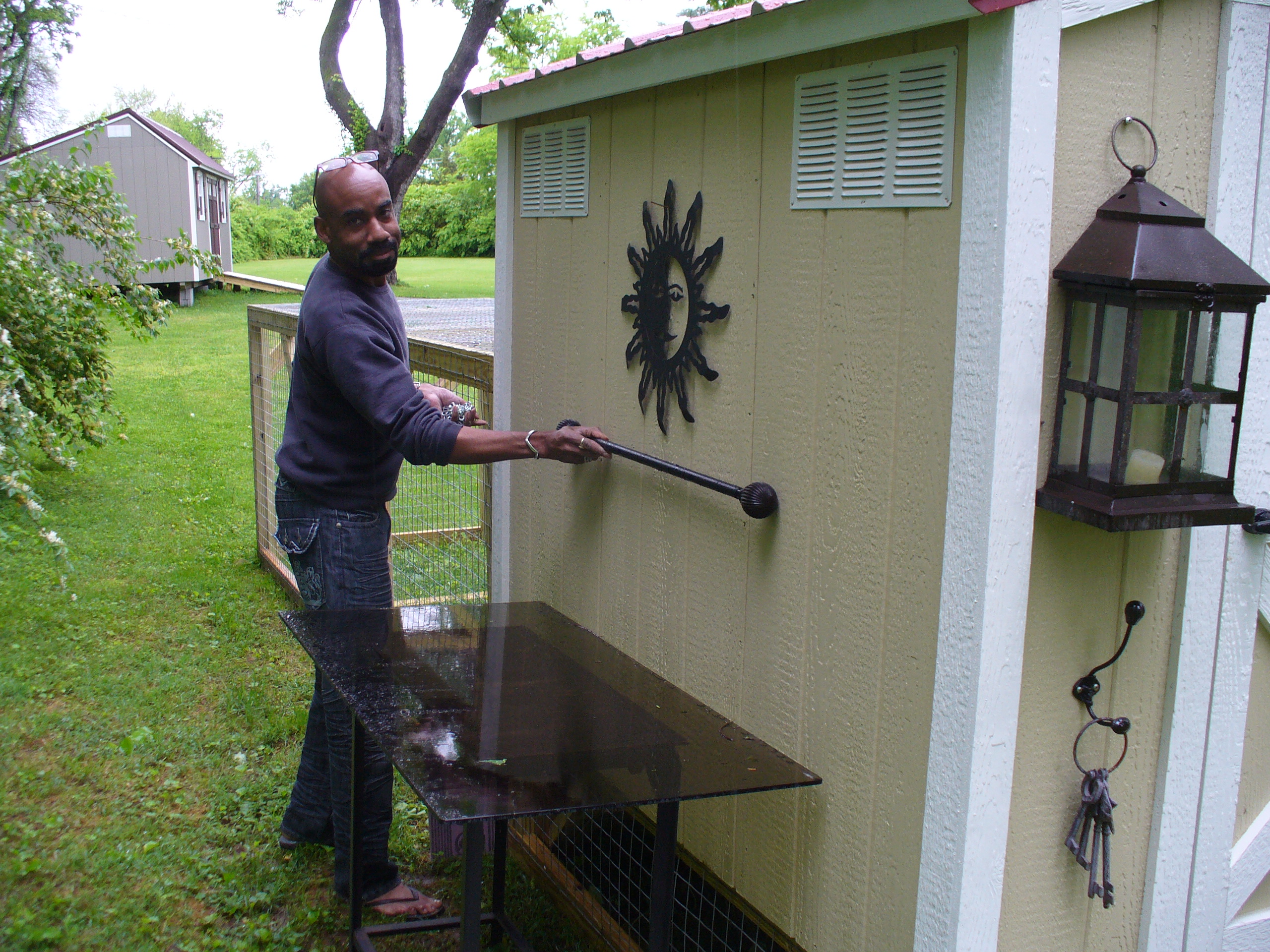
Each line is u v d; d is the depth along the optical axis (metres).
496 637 2.51
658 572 2.46
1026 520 1.59
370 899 2.69
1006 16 1.46
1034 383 1.55
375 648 2.35
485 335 4.59
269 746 3.59
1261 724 2.15
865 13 1.67
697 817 2.39
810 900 2.00
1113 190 1.61
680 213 2.28
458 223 47.72
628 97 2.46
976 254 1.54
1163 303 1.46
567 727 1.97
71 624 4.64
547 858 2.93
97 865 2.79
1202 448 1.61
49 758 3.40
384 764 2.64
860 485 1.82
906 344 1.70
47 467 7.68
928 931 1.70
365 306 2.45
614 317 2.58
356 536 2.67
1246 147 1.72
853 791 1.87
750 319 2.08
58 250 6.57
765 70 1.99
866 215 1.77
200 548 5.95
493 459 2.30
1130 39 1.59
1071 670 1.75
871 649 1.81
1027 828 1.77
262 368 5.40
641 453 2.43
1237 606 1.90
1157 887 1.93
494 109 3.02
